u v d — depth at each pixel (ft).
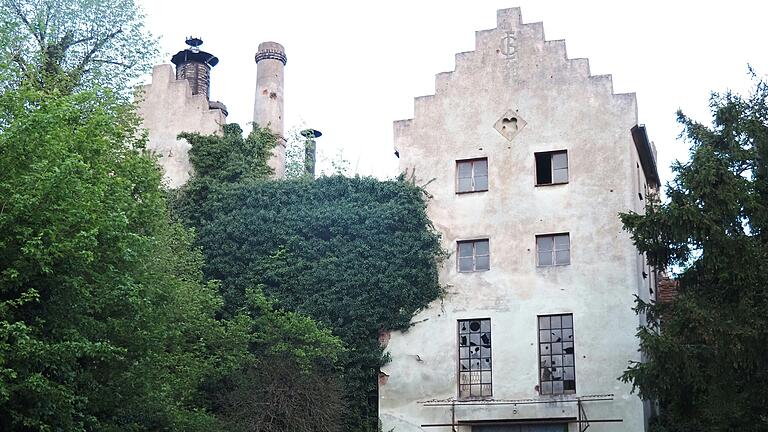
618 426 100.07
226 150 125.08
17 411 64.80
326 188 113.80
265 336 101.40
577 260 106.32
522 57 114.52
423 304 108.78
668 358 77.20
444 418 104.83
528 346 104.99
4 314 62.59
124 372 76.59
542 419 102.06
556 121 111.45
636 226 81.92
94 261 69.36
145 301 73.26
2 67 81.20
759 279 76.69
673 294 124.67
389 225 110.93
